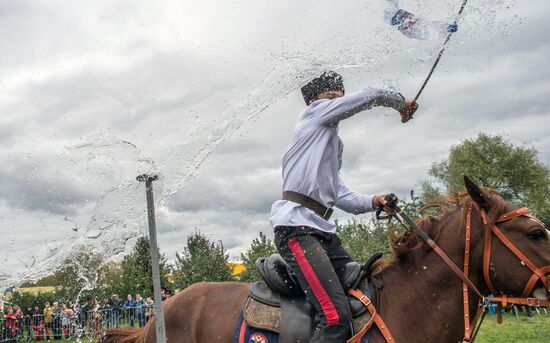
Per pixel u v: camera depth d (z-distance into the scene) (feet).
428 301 11.35
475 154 120.98
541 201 107.14
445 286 11.33
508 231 11.12
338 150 12.32
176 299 13.74
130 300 51.01
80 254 12.01
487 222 11.18
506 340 37.60
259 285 12.69
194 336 13.02
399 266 11.93
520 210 11.21
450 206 12.17
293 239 11.60
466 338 11.03
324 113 11.71
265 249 48.85
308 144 11.85
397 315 11.39
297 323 11.65
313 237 11.60
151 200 12.12
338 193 12.97
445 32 11.14
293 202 11.77
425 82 11.87
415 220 12.41
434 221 11.96
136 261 53.36
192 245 54.49
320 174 11.84
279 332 11.76
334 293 11.17
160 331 12.12
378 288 11.75
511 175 117.19
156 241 12.19
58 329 53.78
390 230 12.45
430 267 11.51
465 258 11.34
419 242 11.84
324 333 11.09
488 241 11.19
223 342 12.54
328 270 11.30
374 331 11.31
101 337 14.79
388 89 11.52
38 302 62.23
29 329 54.70
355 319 11.40
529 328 43.47
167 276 59.00
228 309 12.92
